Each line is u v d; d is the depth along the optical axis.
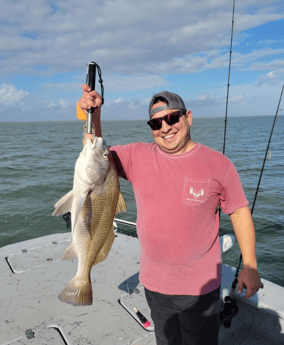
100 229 1.76
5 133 67.69
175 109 1.65
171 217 1.68
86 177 1.66
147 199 1.75
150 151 1.80
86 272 1.73
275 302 2.49
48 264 3.24
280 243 7.16
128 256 3.42
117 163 1.89
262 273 5.97
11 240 7.52
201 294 1.73
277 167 17.62
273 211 9.31
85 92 1.70
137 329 2.32
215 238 1.78
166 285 1.77
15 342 2.17
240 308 2.64
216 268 1.78
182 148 1.73
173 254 1.72
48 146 32.38
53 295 2.71
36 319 2.40
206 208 1.68
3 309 2.51
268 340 2.48
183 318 1.80
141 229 1.80
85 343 2.17
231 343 2.47
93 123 1.85
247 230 1.73
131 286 2.86
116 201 1.82
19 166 18.19
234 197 1.70
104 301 2.64
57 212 1.70
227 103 3.04
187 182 1.66
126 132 61.84
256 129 69.50
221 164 1.66
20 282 2.90
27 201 10.67
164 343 1.92
